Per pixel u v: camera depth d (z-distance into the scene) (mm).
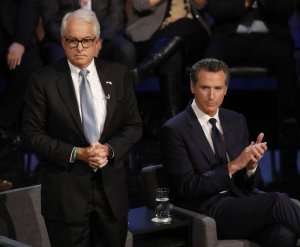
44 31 21672
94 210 11375
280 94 21234
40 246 13039
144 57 21188
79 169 11125
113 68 11500
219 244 13156
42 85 11125
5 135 20797
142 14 21078
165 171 13922
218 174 13219
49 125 11250
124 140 11375
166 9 21172
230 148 13828
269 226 13141
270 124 22812
